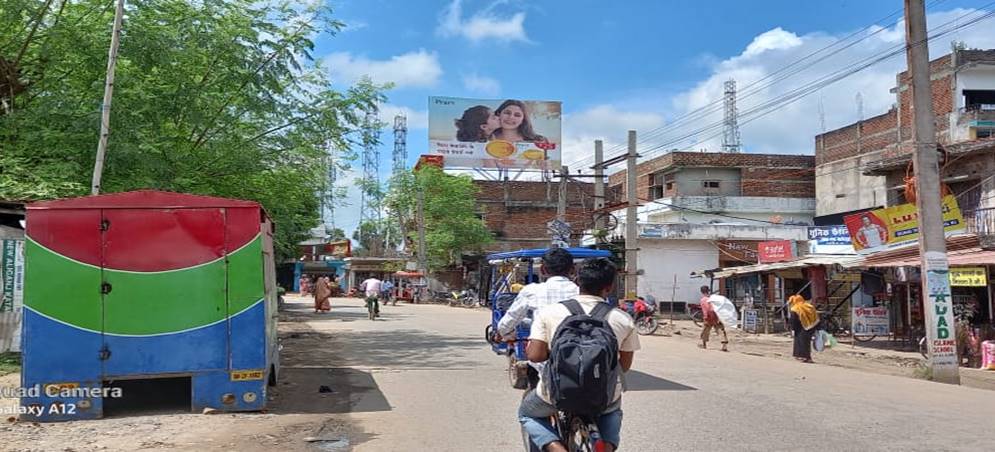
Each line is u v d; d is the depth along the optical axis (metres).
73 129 13.00
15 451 6.44
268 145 17.23
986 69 30.02
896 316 22.02
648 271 35.91
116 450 6.50
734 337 23.84
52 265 7.84
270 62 15.90
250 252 8.30
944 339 13.21
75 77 14.45
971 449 6.73
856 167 36.84
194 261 8.16
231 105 16.28
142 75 14.58
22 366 7.71
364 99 17.88
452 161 47.72
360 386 10.50
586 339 4.04
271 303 9.73
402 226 51.41
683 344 19.48
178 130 15.71
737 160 41.84
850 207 37.12
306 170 19.55
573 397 3.96
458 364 13.19
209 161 16.17
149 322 8.01
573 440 4.23
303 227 25.98
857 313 20.67
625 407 8.85
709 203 40.50
